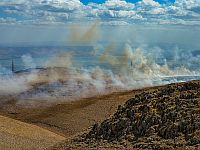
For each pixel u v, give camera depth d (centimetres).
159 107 5919
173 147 4781
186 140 4847
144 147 5050
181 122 5144
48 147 7100
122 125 5847
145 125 5534
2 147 7706
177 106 5694
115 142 5581
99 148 5559
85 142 6119
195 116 5216
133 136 5497
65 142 6744
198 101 5691
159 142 5016
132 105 6506
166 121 5434
